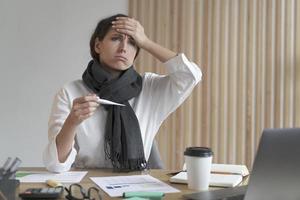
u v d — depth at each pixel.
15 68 3.27
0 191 1.02
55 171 1.53
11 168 1.09
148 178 1.42
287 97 3.02
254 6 3.05
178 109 3.12
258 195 0.95
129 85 1.90
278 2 3.02
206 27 3.09
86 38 3.24
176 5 3.12
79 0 3.23
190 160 1.24
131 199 1.06
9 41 3.26
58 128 1.73
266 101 3.04
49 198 1.10
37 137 3.29
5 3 3.26
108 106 1.82
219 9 3.09
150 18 3.15
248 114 3.06
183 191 1.22
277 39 3.03
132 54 1.86
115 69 1.87
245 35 3.06
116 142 1.76
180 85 1.93
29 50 3.26
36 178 1.40
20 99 3.28
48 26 3.25
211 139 3.10
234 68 3.07
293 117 3.03
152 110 1.97
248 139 3.06
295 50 3.02
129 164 1.74
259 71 3.04
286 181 0.97
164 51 1.90
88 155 1.78
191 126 3.12
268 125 3.04
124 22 1.79
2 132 3.29
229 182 1.30
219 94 3.09
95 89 1.87
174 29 3.12
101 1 3.22
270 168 0.97
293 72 3.02
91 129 1.79
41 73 3.26
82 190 1.16
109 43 1.80
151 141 1.94
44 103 3.27
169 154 3.13
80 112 1.46
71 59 3.25
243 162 3.07
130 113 1.86
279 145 0.99
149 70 3.14
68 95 1.85
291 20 3.01
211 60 3.10
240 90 3.07
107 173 1.53
